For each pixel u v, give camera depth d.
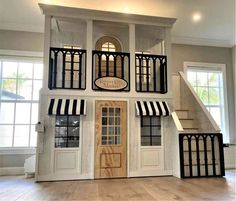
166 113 4.70
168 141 4.79
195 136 4.55
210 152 4.75
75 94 4.55
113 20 4.83
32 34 5.69
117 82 4.76
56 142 4.38
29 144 5.47
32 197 3.16
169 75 5.02
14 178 4.62
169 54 5.09
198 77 6.65
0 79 5.52
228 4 4.69
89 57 4.71
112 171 4.46
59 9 4.55
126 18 4.87
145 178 4.43
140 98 4.80
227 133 6.39
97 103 4.60
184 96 6.00
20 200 3.02
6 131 5.41
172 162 4.73
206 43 6.65
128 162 4.55
